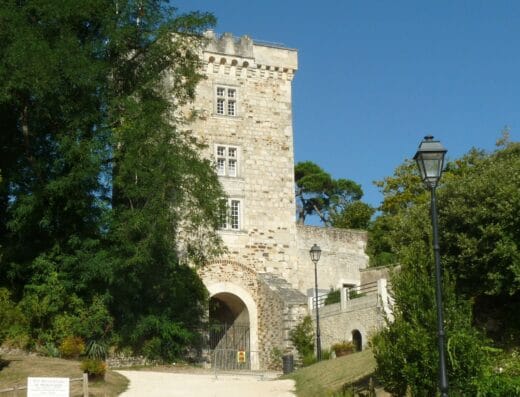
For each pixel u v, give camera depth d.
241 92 43.47
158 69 35.78
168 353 35.59
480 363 18.42
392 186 54.38
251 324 40.91
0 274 34.31
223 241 38.97
